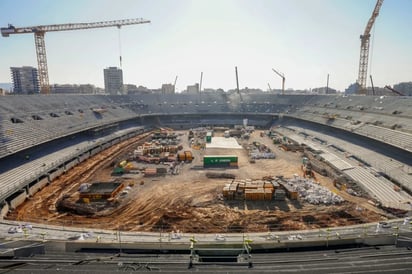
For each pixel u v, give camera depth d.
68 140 68.38
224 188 41.00
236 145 80.56
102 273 17.61
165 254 22.56
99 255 21.84
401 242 23.42
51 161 53.16
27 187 41.41
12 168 46.00
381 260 19.66
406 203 36.41
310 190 41.84
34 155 53.94
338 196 39.75
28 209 36.81
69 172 53.12
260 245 23.45
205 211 36.06
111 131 87.19
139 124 109.19
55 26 106.88
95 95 111.69
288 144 75.44
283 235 25.69
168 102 137.75
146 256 21.70
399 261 19.45
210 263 19.42
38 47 107.62
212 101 142.88
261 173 53.19
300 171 54.31
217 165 58.66
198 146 77.12
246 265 19.22
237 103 136.00
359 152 57.91
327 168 54.94
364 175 47.16
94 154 66.69
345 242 23.95
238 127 107.94
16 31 102.25
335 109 91.81
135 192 43.03
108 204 38.47
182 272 17.89
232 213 35.50
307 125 94.00
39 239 24.50
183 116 125.25
